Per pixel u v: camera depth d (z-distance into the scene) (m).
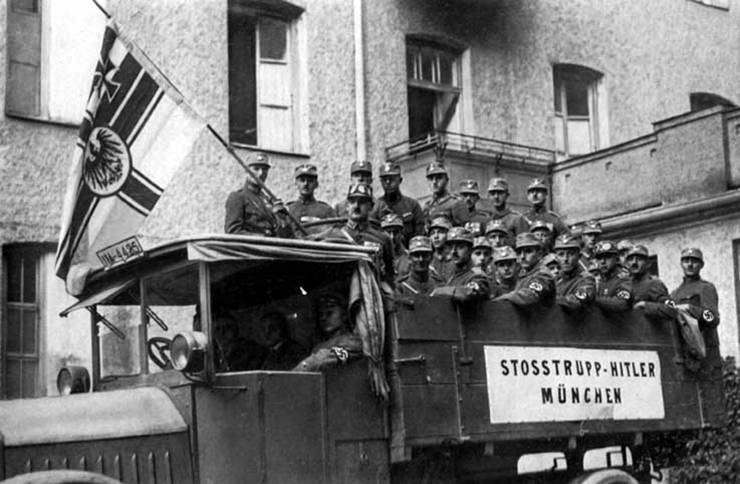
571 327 8.26
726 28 21.77
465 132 17.88
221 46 14.98
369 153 16.41
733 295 14.93
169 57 14.53
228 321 7.39
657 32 20.56
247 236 6.55
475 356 7.57
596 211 17.03
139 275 7.04
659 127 16.30
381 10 16.84
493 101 18.16
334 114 16.14
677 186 16.02
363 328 6.94
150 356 7.09
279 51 16.03
